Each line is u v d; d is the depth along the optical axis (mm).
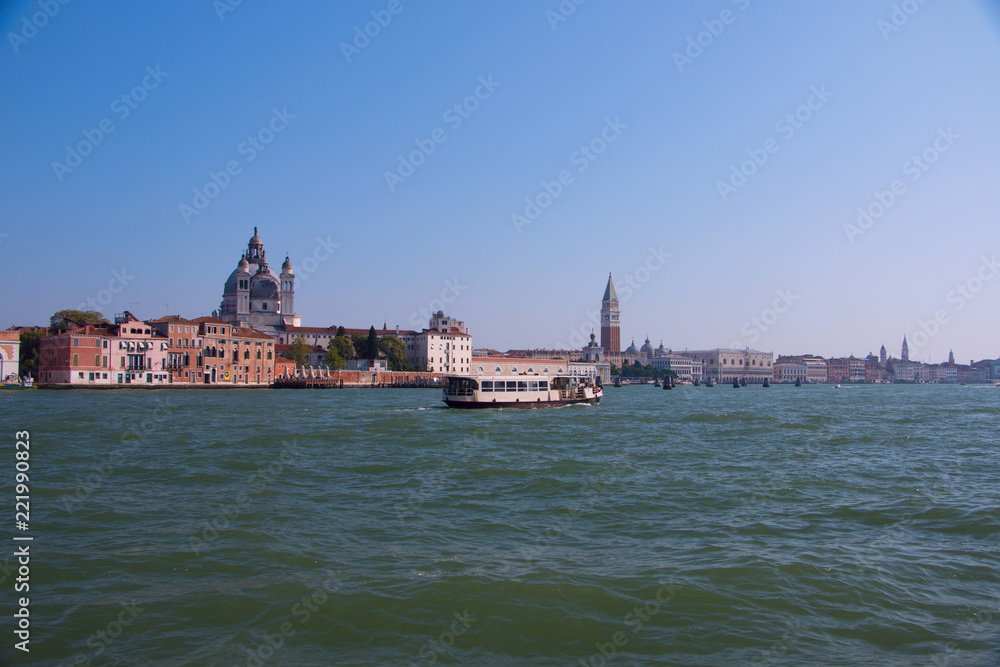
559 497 34188
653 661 16891
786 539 26422
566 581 21766
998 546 25375
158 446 52625
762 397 182875
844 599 20391
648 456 48875
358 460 46062
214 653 17234
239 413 89438
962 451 52469
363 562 23688
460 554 24641
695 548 25281
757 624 18781
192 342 177750
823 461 46719
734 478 39594
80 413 85500
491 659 17031
